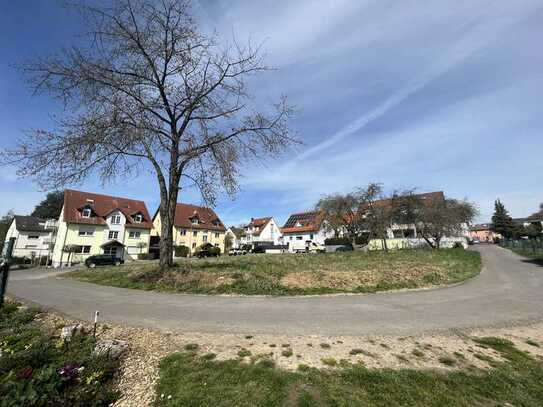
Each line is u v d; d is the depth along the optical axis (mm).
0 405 3014
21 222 44875
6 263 7562
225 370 4035
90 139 12086
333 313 7383
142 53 13422
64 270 26312
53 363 4105
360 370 4062
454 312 7598
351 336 5527
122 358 4445
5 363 3961
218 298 9594
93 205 42062
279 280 12141
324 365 4242
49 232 45625
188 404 3301
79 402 3234
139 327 6051
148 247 45594
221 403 3312
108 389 3621
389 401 3377
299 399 3377
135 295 10297
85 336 5277
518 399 3475
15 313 7008
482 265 21375
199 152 14281
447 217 32469
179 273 13117
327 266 17438
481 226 95562
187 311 7602
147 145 13742
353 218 36969
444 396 3492
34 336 5344
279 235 68812
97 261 30516
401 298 9547
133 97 13352
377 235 39156
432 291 11039
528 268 18984
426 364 4348
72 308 7949
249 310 7719
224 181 14367
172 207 14344
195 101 14406
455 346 5105
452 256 25516
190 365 4188
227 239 57188
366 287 11289
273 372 3971
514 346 5223
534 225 61719
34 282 15336
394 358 4535
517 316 7250
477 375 4027
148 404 3365
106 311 7590
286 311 7602
